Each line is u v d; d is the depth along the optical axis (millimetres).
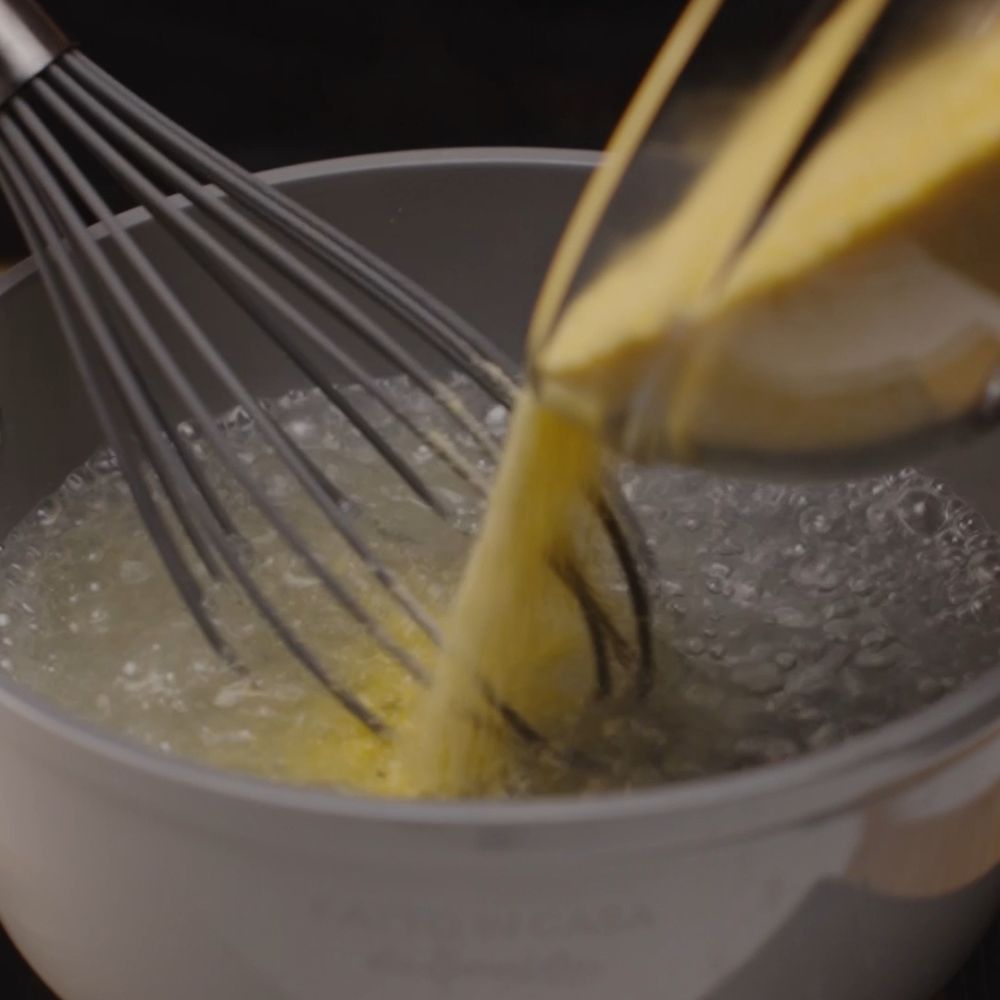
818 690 658
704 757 635
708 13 561
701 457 562
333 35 832
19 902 593
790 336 543
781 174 540
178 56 833
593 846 523
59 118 646
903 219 533
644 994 551
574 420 576
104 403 635
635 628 664
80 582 689
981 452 708
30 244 650
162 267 710
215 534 622
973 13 540
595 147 845
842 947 565
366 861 527
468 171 726
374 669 661
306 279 643
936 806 556
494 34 833
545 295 584
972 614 684
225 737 644
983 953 655
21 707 544
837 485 721
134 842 545
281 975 552
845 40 539
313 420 743
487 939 539
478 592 625
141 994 577
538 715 637
